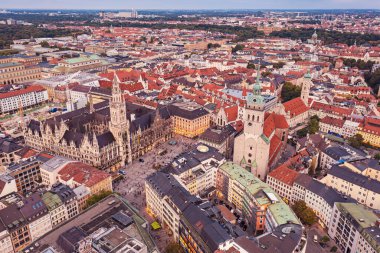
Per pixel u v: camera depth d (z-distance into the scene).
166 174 187.25
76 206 182.00
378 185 188.12
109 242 137.38
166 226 173.62
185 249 155.00
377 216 158.62
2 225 152.25
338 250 163.25
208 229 142.12
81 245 131.62
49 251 135.88
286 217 157.12
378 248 136.25
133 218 159.88
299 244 138.75
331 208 172.50
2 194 185.00
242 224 180.25
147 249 141.50
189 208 156.88
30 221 160.00
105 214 163.25
